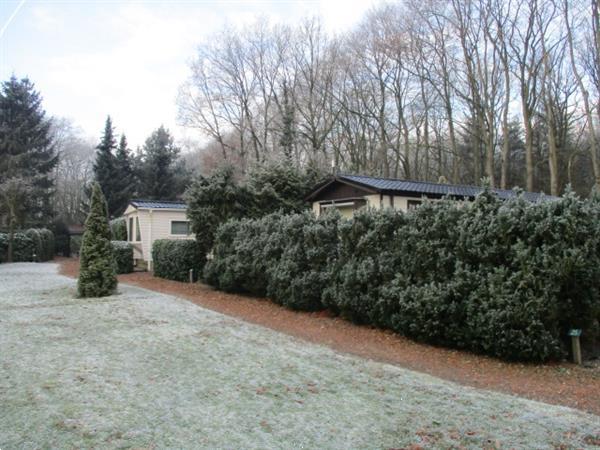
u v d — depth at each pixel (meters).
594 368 5.47
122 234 23.75
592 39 21.47
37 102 32.09
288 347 6.25
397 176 29.33
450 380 5.02
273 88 33.19
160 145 32.75
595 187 6.99
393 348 6.42
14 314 8.42
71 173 45.44
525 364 5.61
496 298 5.63
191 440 3.27
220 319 8.21
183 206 20.45
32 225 29.72
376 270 7.39
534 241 5.61
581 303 5.73
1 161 29.39
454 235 6.35
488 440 3.36
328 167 22.30
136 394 4.21
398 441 3.32
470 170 30.20
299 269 9.27
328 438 3.35
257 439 3.31
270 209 15.10
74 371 4.87
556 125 25.47
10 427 3.42
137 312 8.74
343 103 29.78
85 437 3.27
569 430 3.55
